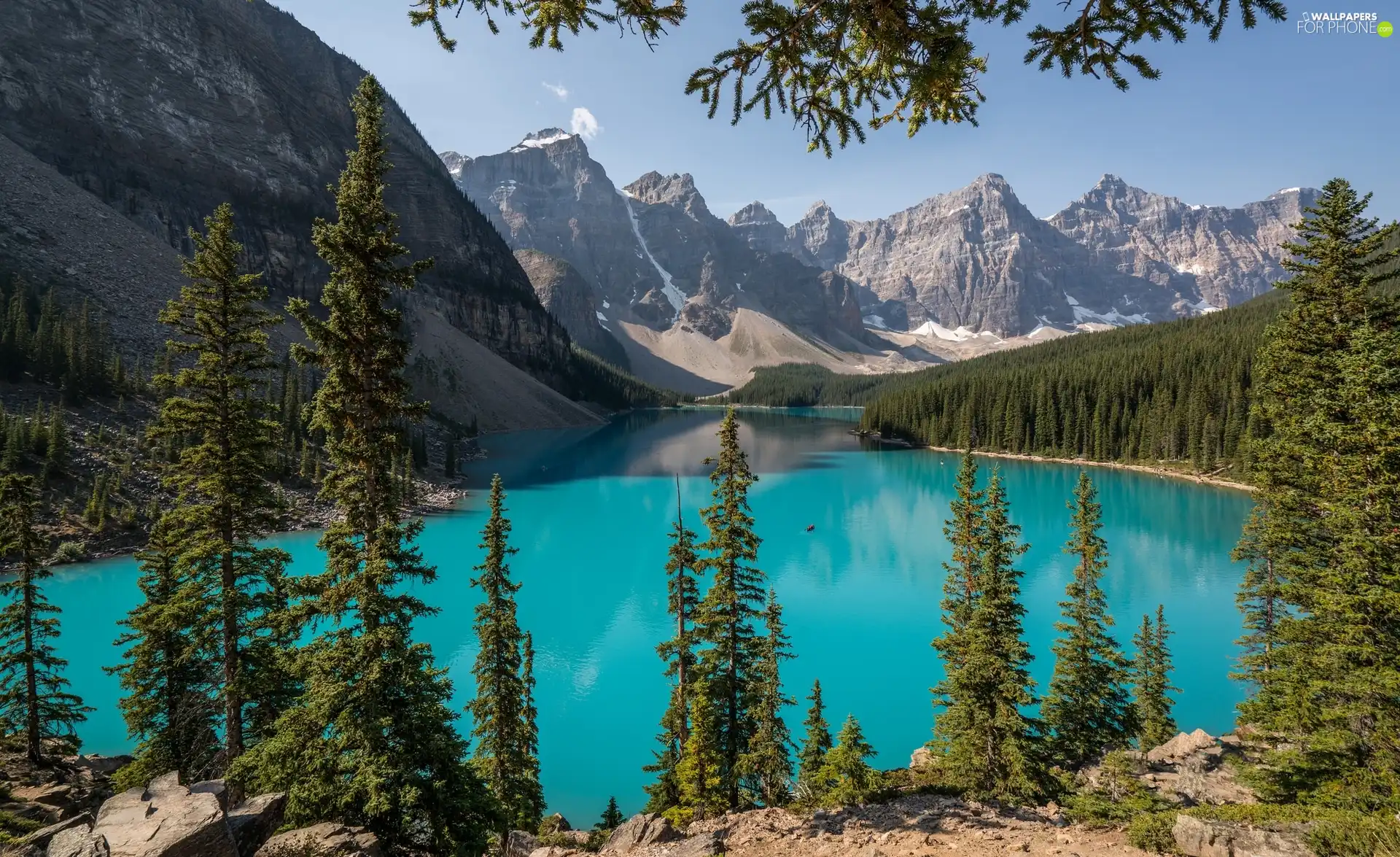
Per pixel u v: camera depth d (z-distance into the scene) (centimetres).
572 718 3316
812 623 4584
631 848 1449
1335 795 1459
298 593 1341
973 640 2077
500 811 1395
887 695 3541
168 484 1778
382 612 1327
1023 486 9756
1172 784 1878
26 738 2347
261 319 1877
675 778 2336
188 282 11375
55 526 5088
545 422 18612
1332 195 2122
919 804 1686
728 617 2273
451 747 1332
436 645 4112
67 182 11612
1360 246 2041
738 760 2183
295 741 1289
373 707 1284
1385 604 1517
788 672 3828
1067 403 12738
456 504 8394
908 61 554
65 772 2209
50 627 2298
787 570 5850
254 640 1853
